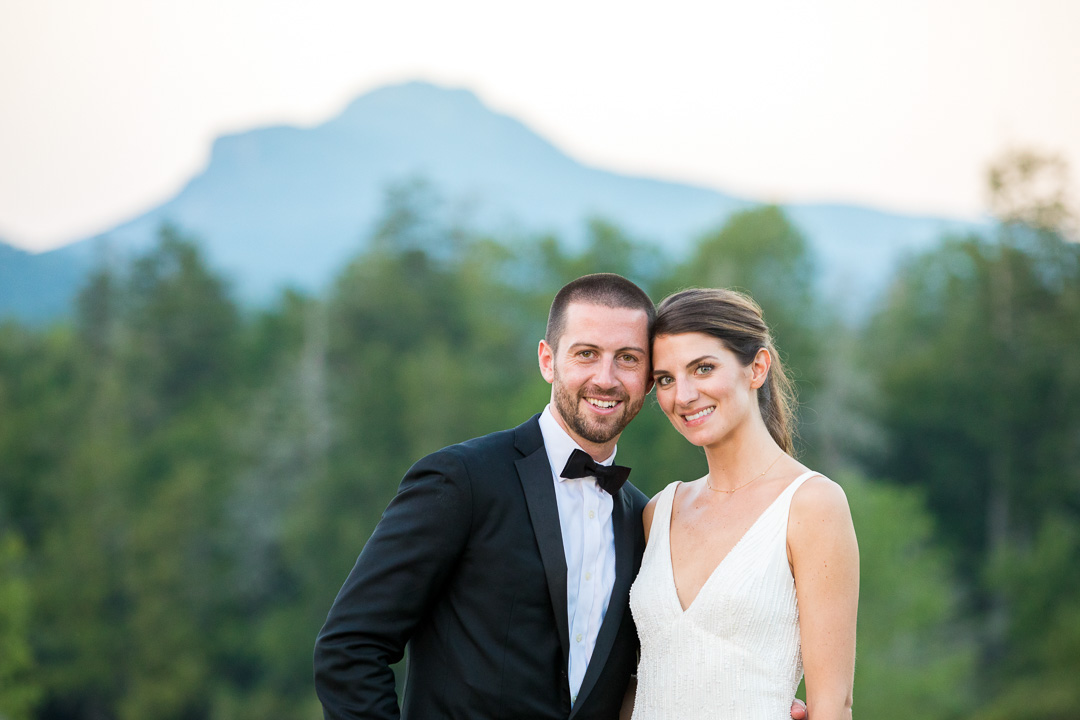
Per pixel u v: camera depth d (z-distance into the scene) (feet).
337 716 11.00
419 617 11.53
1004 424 139.74
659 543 13.00
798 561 11.92
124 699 126.52
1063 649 99.76
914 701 86.28
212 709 124.26
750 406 12.75
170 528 131.64
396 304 160.66
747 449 12.70
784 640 11.93
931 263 167.94
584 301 12.30
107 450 142.61
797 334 126.82
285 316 171.83
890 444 140.05
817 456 117.91
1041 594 111.04
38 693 89.51
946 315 153.89
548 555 11.60
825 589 11.73
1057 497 134.72
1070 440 136.67
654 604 12.38
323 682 11.17
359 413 139.54
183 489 133.59
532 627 11.47
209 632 128.26
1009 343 143.02
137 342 167.84
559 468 12.35
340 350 153.07
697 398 12.47
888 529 93.09
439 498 11.47
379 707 11.03
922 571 94.27
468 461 11.76
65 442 148.25
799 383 121.08
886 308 159.84
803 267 144.77
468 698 11.26
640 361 12.44
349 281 165.58
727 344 12.49
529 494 11.86
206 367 168.25
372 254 172.96
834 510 11.87
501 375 153.48
